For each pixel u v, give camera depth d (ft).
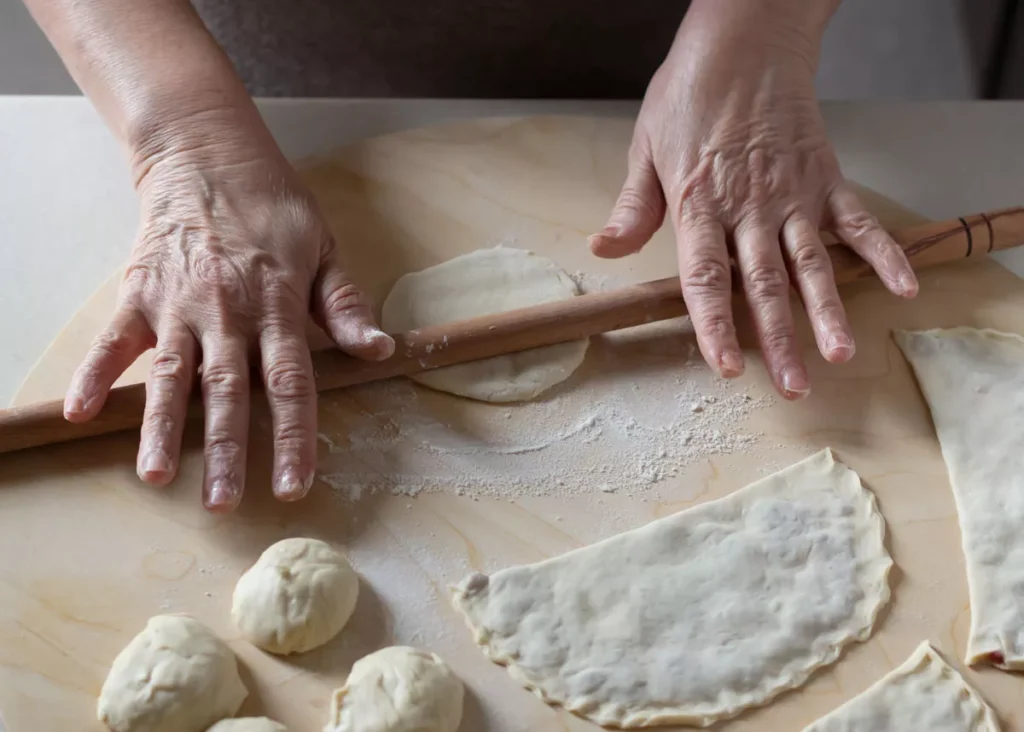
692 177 2.21
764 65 2.27
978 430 2.12
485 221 2.34
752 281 2.14
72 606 1.93
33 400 2.08
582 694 1.89
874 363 2.21
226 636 1.92
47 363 2.12
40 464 2.04
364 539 2.01
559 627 1.93
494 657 1.92
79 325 2.16
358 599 1.96
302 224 2.13
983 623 1.94
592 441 2.12
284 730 1.83
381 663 1.87
